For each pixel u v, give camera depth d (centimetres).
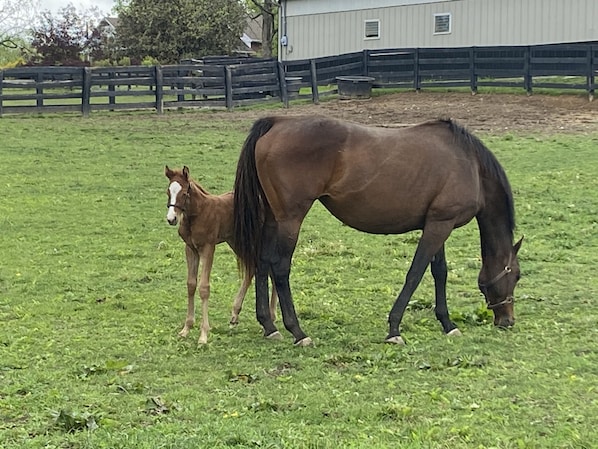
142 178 1750
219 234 816
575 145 1978
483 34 3081
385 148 789
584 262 1145
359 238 1315
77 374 695
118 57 4997
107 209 1504
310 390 649
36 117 2475
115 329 848
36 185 1677
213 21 4781
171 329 851
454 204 795
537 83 2688
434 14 3200
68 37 5297
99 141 2125
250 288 1030
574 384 646
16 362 725
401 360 729
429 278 1080
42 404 616
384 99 2786
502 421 568
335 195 788
